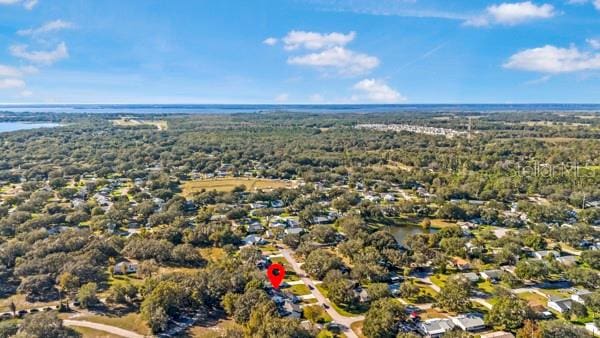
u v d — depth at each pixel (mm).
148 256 121562
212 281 97625
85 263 108500
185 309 93625
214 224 150000
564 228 146875
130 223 159625
